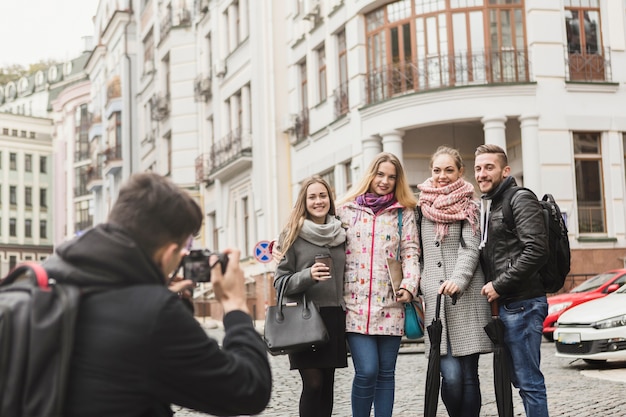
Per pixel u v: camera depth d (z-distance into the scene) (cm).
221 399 223
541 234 526
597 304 1214
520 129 2297
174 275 252
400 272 584
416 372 1184
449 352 564
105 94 5650
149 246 229
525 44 2234
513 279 525
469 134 2416
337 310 568
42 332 203
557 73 2214
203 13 3694
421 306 601
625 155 2258
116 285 219
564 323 1196
